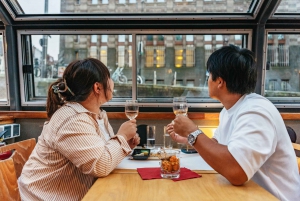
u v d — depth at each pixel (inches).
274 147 37.7
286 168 39.9
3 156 51.6
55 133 40.3
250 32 95.8
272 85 101.4
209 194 33.6
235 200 31.7
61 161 41.4
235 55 42.2
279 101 102.3
